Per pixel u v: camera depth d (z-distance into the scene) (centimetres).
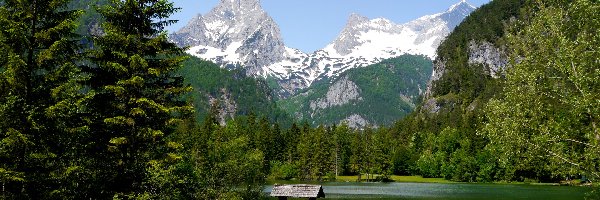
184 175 2869
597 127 2181
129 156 2572
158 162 2562
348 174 15612
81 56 2552
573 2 2344
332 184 11906
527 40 2481
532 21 2461
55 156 2344
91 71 2612
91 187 2517
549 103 2400
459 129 16925
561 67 2266
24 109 2219
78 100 2391
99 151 2531
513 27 2572
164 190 2577
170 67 2700
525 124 2364
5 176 2150
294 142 14812
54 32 2400
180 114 2702
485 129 2558
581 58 2245
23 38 2261
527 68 2439
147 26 2680
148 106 2533
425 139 17750
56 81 2419
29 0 2391
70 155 2475
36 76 2389
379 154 14150
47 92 2392
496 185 11531
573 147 2319
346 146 16112
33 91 2347
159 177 2475
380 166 14000
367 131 18175
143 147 2619
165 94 2702
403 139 18762
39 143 2342
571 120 2289
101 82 2600
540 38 2392
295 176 13475
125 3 2614
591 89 2255
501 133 2450
